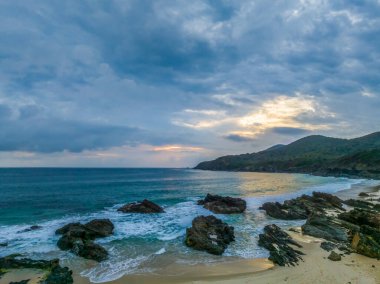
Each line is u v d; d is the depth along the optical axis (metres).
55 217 34.69
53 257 20.88
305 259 20.66
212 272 18.44
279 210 36.91
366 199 53.50
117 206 43.62
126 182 93.50
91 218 34.47
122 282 16.97
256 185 84.88
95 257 20.61
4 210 38.59
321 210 39.38
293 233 28.02
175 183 91.94
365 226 24.62
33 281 16.56
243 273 18.20
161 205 44.94
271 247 22.94
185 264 19.91
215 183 92.81
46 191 61.97
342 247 23.06
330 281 16.66
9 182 86.81
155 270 18.80
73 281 16.95
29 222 31.62
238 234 27.70
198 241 23.34
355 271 18.20
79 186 75.56
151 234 27.42
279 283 16.45
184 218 34.72
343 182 95.25
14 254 20.83
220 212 38.53
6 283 16.30
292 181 101.31
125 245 24.05
